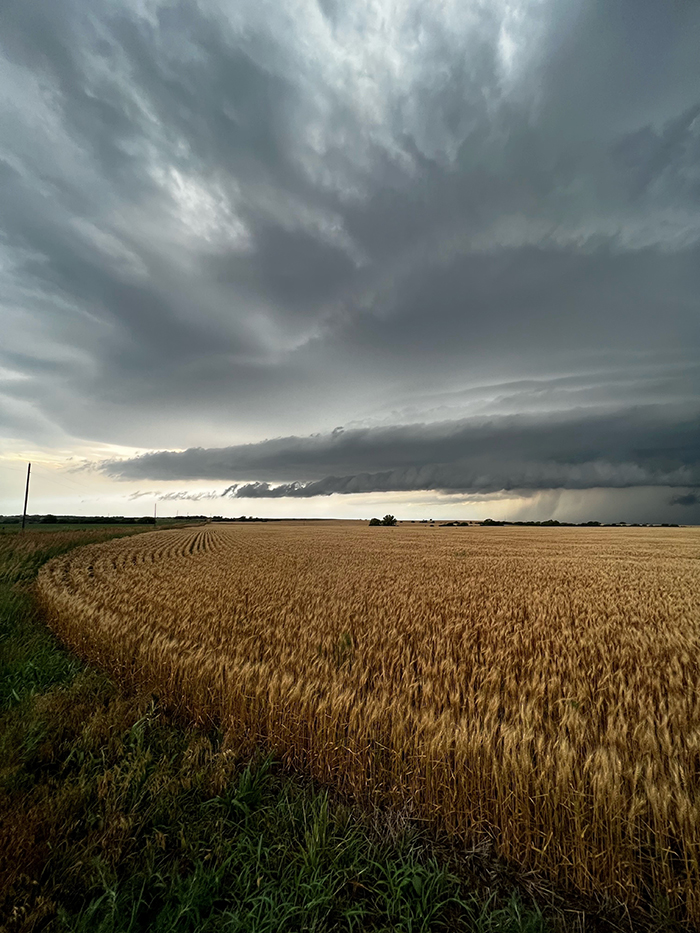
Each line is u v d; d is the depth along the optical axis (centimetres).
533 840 385
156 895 337
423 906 325
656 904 337
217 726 607
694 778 419
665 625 1124
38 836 370
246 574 2091
